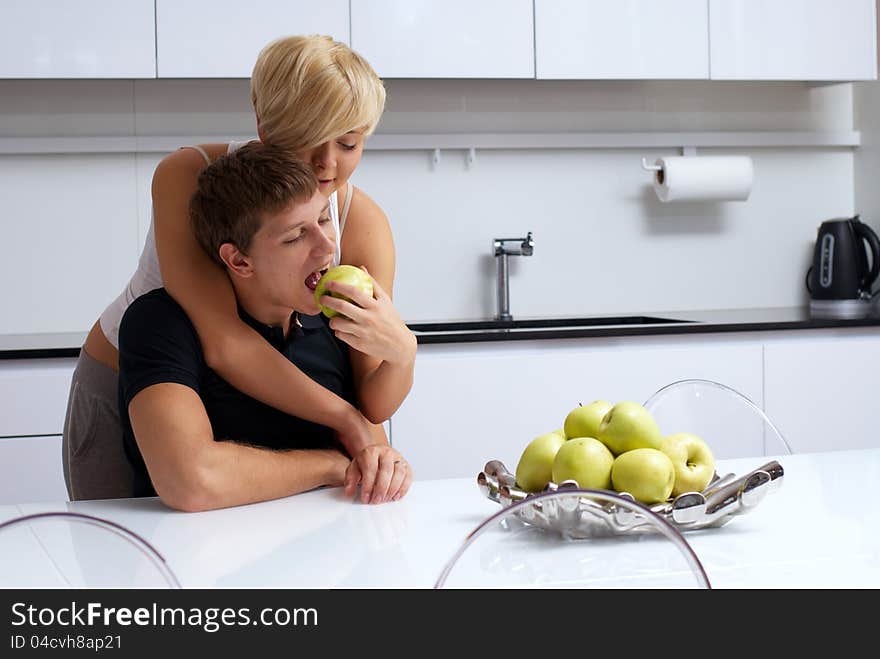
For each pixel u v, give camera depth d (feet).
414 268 9.86
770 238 10.59
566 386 8.07
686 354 8.26
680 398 5.08
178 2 8.38
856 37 9.53
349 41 8.64
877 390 8.67
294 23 8.54
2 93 9.05
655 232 10.32
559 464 3.10
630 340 8.23
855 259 9.68
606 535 2.83
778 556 2.84
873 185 10.48
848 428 8.62
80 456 5.49
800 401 8.51
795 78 9.44
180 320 4.19
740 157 9.77
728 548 2.93
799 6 9.40
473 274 9.97
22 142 9.00
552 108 10.05
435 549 3.02
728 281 10.51
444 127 9.84
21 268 9.18
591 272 10.20
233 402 4.36
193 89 9.35
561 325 9.58
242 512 3.61
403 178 9.79
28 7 8.19
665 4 9.14
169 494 3.67
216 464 3.69
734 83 10.43
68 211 9.23
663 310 10.38
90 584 2.24
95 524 2.21
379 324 4.13
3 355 7.45
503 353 8.05
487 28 8.85
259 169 3.95
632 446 3.14
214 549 3.07
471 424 7.93
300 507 3.68
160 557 2.21
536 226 10.07
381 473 3.80
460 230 9.92
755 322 8.38
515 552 2.69
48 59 8.25
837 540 3.02
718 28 9.26
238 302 4.42
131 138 9.17
